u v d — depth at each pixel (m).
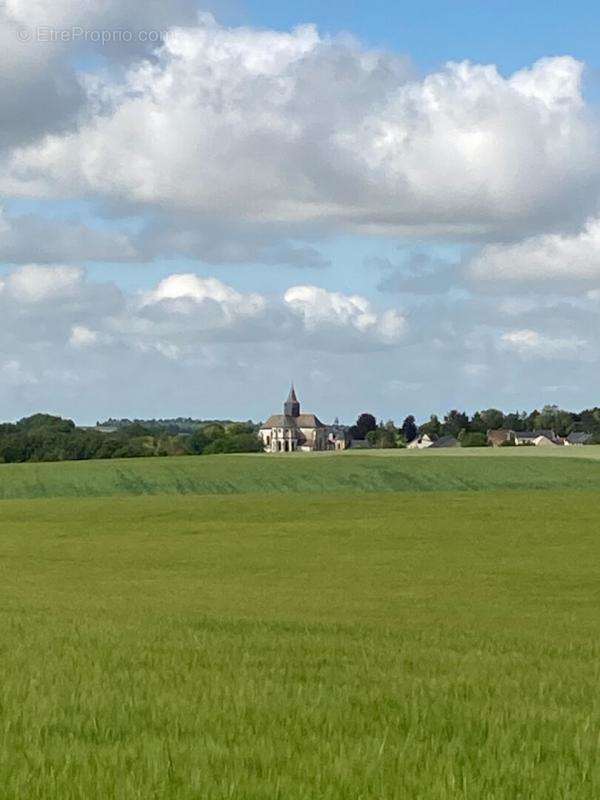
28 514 71.00
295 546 52.28
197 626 22.20
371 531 58.44
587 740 9.53
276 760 8.56
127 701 11.44
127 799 7.33
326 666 15.50
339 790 7.62
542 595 34.31
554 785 7.95
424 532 57.66
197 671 14.30
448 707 11.38
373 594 34.31
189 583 38.25
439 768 8.29
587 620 27.34
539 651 18.59
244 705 11.19
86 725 10.10
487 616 28.03
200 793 7.50
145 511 71.06
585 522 61.62
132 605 28.77
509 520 62.88
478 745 9.48
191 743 9.17
